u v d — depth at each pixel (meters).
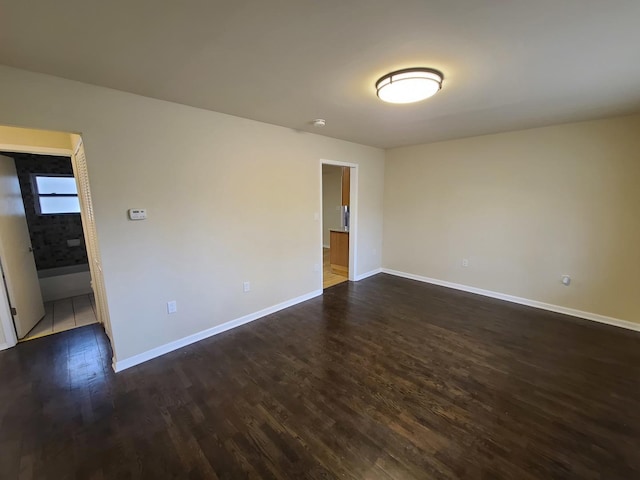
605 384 2.24
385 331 3.15
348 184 5.28
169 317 2.76
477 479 1.50
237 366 2.53
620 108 2.74
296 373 2.42
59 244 4.91
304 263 4.01
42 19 1.33
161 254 2.65
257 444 1.73
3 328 2.84
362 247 5.02
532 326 3.24
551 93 2.32
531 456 1.63
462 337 3.00
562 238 3.50
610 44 1.58
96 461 1.63
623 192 3.08
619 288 3.20
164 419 1.93
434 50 1.65
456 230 4.42
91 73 1.96
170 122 2.58
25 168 4.59
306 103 2.56
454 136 4.04
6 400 2.13
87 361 2.63
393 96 2.13
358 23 1.38
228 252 3.14
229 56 1.71
